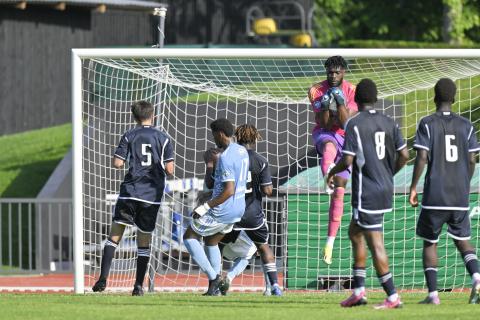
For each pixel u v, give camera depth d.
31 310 25.48
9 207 49.91
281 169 47.84
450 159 26.25
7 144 68.50
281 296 32.62
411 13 104.69
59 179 56.50
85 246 46.09
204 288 41.72
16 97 72.62
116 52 37.69
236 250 34.28
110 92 43.69
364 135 24.77
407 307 25.56
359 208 24.91
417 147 26.31
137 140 33.50
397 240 39.66
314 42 100.31
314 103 31.53
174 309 25.59
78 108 37.38
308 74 47.88
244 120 48.12
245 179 32.19
